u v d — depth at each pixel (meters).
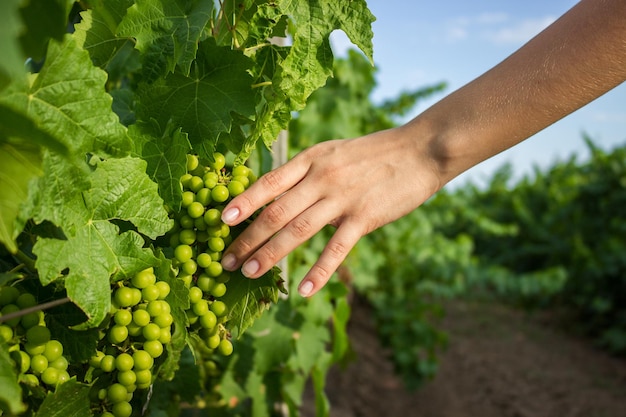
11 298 0.43
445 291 2.52
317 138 1.64
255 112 0.52
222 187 0.50
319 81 0.53
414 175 0.55
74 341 0.46
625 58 0.53
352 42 0.53
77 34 0.53
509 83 0.55
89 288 0.43
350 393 2.18
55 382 0.43
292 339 0.97
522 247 3.98
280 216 0.52
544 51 0.55
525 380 2.60
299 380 1.04
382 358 2.64
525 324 3.41
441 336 2.33
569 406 2.36
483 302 3.88
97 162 0.45
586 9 0.54
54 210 0.41
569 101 0.55
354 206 0.54
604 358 2.89
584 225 3.53
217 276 0.52
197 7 0.50
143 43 0.49
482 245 4.41
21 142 0.38
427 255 2.61
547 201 4.25
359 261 2.24
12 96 0.39
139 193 0.46
